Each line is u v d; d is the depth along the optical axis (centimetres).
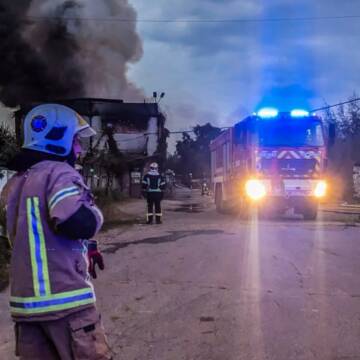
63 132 309
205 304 674
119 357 495
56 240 294
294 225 1609
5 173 1243
